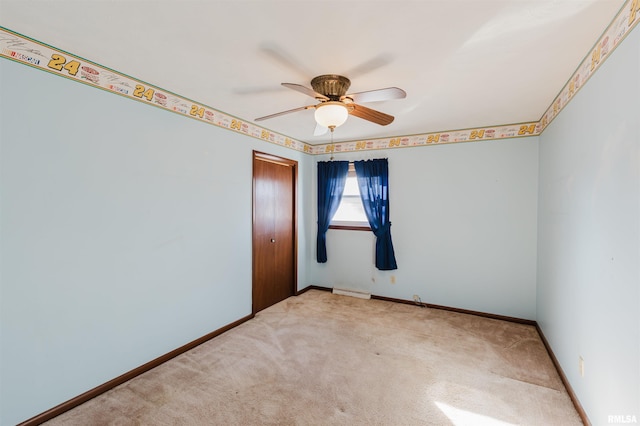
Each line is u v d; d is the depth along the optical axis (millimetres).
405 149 4125
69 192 2020
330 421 1903
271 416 1944
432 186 3969
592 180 1804
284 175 4293
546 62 2002
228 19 1565
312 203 4840
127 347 2365
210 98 2773
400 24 1592
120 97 2285
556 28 1618
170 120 2662
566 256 2307
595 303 1747
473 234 3762
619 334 1463
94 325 2166
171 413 1968
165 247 2646
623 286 1427
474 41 1753
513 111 3062
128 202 2363
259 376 2393
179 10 1496
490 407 2039
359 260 4512
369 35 1699
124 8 1487
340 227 4637
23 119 1808
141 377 2383
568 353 2225
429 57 1942
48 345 1935
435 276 3979
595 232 1753
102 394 2172
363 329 3287
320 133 2996
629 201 1372
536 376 2408
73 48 1905
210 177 3070
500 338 3094
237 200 3414
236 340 3033
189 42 1809
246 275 3564
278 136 4047
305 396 2146
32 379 1866
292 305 4086
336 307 4004
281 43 1796
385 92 1943
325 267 4789
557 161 2600
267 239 3984
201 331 2990
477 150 3719
